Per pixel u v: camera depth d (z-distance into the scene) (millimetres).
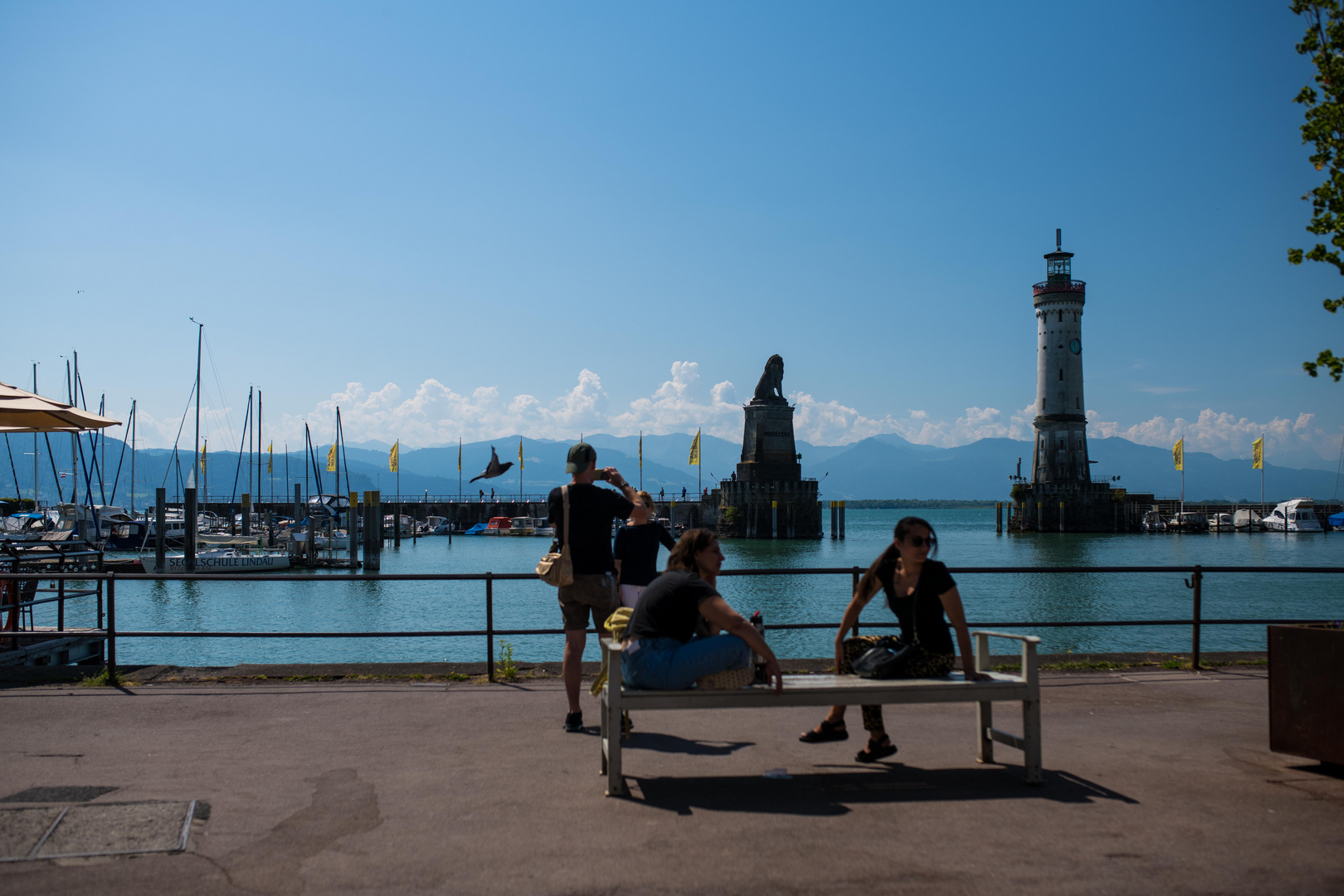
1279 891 4332
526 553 91938
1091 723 7742
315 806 5551
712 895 4273
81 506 55594
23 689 9094
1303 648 6316
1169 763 6496
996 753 6754
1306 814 5402
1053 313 116562
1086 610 39375
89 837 4988
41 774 6199
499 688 9203
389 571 70500
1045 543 104062
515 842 4938
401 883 4410
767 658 5723
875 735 6496
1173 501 137375
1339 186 8469
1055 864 4633
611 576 7488
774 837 5012
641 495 7676
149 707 8305
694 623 5996
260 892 4305
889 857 4730
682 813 5406
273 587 48969
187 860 4684
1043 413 118812
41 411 11438
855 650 6531
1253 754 6750
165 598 44000
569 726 7414
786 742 7090
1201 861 4684
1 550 13000
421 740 7137
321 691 9000
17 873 4500
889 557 6410
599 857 4730
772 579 55625
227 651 28156
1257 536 116750
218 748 6887
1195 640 10375
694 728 7516
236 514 111000
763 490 108188
